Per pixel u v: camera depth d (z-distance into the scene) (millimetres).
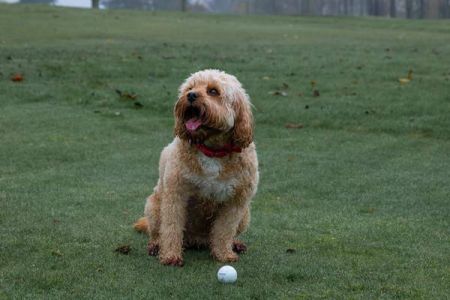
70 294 5199
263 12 66500
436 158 11031
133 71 17250
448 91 15430
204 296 5219
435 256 6414
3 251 6172
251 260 6184
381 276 5797
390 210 8180
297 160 10758
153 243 6355
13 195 8258
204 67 17969
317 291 5418
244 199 6105
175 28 27438
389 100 14703
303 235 7059
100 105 14398
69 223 7156
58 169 9836
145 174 9703
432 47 22562
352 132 12859
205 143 5883
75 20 28703
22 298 5102
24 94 14758
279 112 13836
